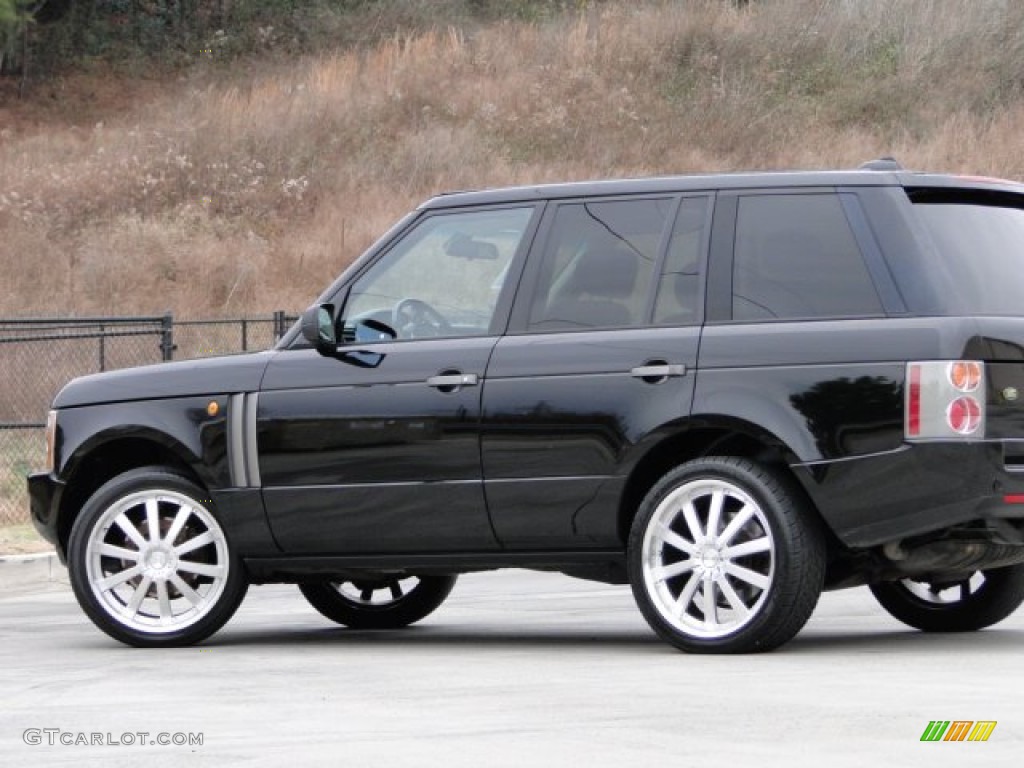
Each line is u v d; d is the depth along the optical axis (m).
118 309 78.38
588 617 27.67
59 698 19.31
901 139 99.25
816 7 113.06
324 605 27.16
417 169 97.38
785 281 21.38
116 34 131.12
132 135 103.88
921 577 23.30
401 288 23.61
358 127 103.00
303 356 23.91
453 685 19.31
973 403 20.11
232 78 123.62
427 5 132.25
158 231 85.94
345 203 94.06
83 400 25.23
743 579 20.94
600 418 21.72
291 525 23.77
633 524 21.58
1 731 16.98
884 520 20.39
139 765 14.87
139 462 25.83
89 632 27.14
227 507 24.14
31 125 117.88
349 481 23.30
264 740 15.90
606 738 15.38
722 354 21.22
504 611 28.98
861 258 21.08
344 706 17.89
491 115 102.88
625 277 22.22
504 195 23.34
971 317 20.45
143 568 24.56
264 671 21.25
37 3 127.19
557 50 110.69
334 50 126.50
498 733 15.84
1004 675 19.09
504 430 22.30
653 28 112.19
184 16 133.62
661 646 22.92
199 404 24.36
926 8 110.94
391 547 23.28
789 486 20.95
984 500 20.11
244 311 79.06
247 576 24.48
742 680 18.89
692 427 21.23
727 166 97.75
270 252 87.19
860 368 20.52
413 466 22.88
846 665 20.06
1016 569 23.67
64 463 25.17
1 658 23.56
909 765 13.80
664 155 99.12
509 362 22.39
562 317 22.41
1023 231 21.98
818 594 20.97
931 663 20.23
